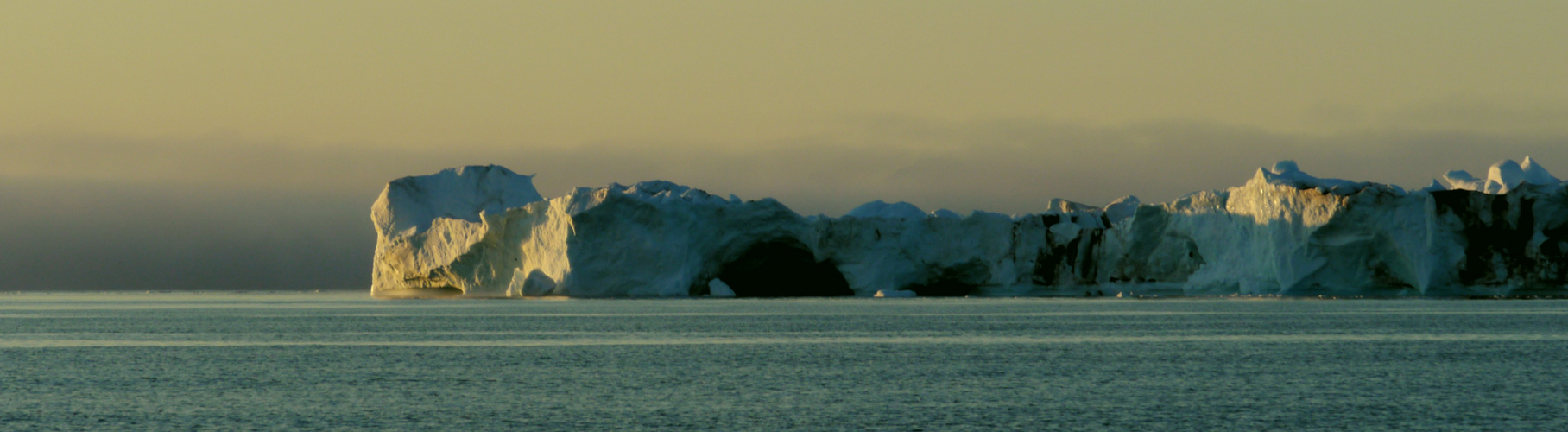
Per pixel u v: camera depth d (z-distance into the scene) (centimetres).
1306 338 11644
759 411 6850
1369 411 6850
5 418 6619
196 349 10775
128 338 12375
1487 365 9044
